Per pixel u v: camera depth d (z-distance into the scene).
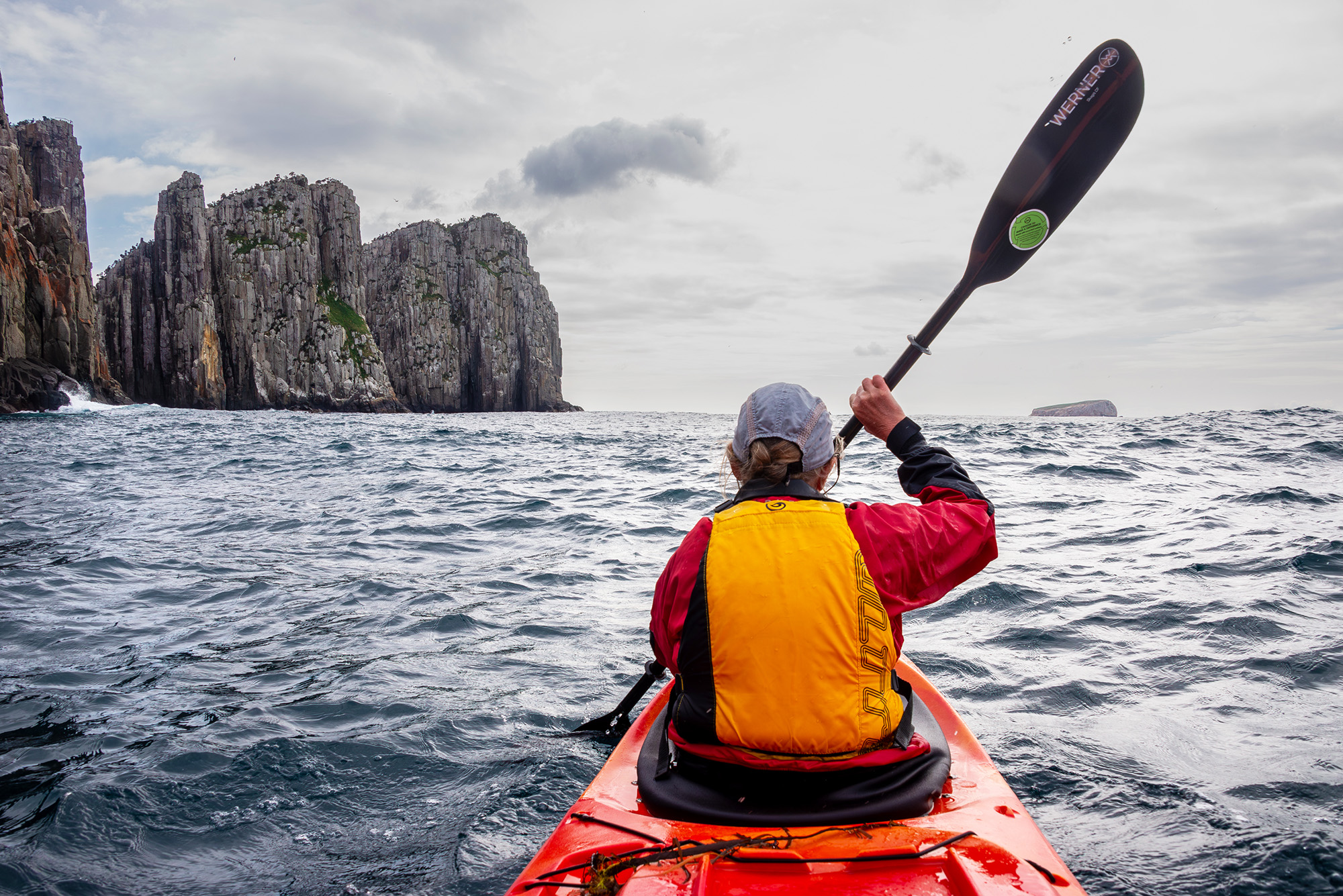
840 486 12.98
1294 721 3.52
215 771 3.37
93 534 9.32
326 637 5.32
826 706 1.60
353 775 3.34
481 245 151.25
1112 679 4.16
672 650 1.79
